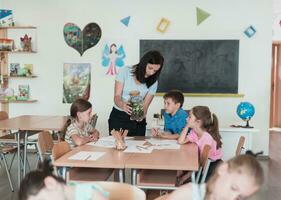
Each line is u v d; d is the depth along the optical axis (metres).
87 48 6.02
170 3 5.85
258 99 5.83
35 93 6.17
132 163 2.41
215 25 5.81
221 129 4.44
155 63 3.23
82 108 3.35
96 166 2.41
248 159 1.29
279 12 8.25
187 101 5.92
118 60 5.98
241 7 5.76
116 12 5.93
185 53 5.87
